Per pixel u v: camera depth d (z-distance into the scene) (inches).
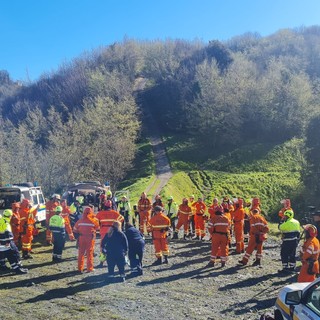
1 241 473.7
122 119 2561.5
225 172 2482.8
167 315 339.9
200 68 3617.1
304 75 3213.6
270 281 447.2
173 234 776.9
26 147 1771.7
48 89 3791.8
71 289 416.8
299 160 2133.4
